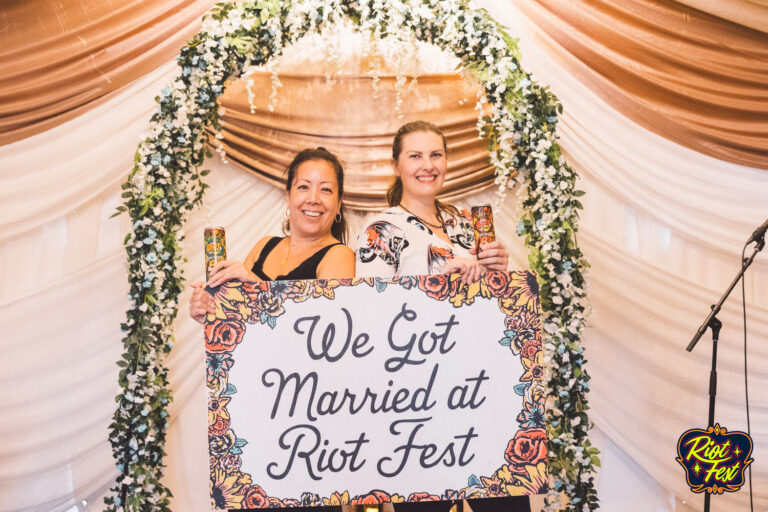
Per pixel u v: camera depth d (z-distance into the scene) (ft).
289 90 14.03
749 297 13.48
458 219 11.84
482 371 9.35
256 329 9.27
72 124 12.92
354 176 14.12
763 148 13.29
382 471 9.18
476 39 11.03
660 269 13.51
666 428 13.50
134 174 10.95
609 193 13.88
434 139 11.43
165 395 11.05
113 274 13.09
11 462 12.66
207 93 10.96
